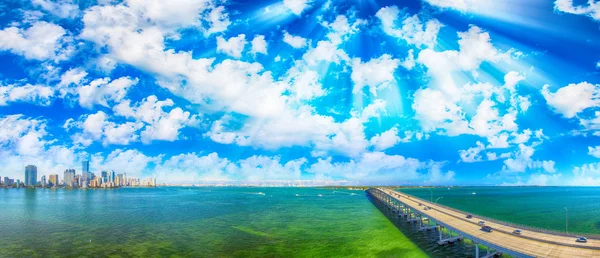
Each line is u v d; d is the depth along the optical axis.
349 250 74.56
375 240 84.50
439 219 86.00
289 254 71.75
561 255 48.66
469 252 70.44
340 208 171.62
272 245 80.19
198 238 89.31
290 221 121.56
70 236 94.38
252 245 80.25
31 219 133.88
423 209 110.88
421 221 104.25
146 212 157.62
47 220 130.38
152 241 85.88
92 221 126.06
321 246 78.62
